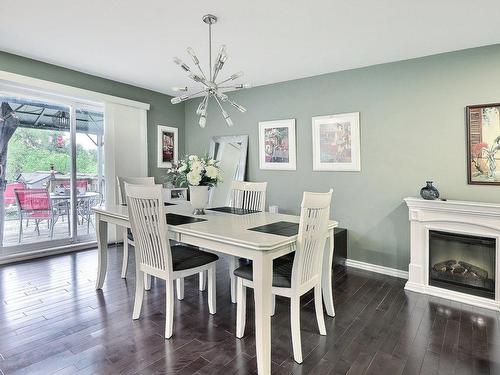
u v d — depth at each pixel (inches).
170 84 177.3
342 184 148.8
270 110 171.9
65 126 160.1
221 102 194.1
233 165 186.5
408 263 132.3
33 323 88.7
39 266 137.6
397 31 105.4
